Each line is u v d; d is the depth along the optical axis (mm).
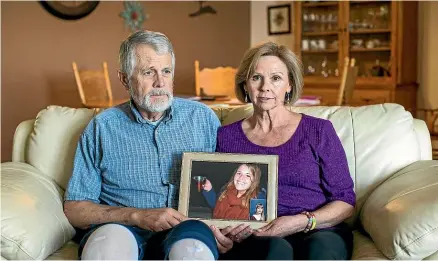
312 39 5891
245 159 1775
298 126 1857
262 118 1883
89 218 1768
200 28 6070
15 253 1557
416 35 5375
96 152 1887
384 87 5277
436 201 1504
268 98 1836
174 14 5789
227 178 1763
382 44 5375
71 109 2182
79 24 4969
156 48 1795
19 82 4570
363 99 5445
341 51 5664
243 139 1901
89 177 1882
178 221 1677
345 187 1810
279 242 1516
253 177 1750
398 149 1966
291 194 1809
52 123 2129
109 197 1898
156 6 5613
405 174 1845
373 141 1981
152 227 1686
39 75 4707
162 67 1802
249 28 6672
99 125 1881
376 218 1653
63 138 2098
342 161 1831
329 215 1729
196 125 1926
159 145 1863
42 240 1598
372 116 2027
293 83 1917
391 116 2016
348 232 1780
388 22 5312
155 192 1851
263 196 1731
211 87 4680
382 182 1941
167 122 1885
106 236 1465
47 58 4754
